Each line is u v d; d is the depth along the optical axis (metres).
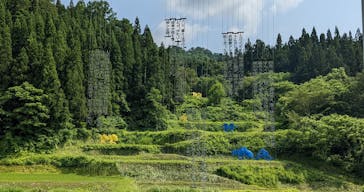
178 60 141.12
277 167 66.31
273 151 79.12
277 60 167.88
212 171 65.12
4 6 86.75
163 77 115.38
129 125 102.38
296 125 82.81
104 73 93.00
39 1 100.38
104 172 64.25
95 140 87.38
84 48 97.81
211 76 166.25
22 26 83.44
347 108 87.31
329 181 65.12
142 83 108.94
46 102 76.31
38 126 75.06
